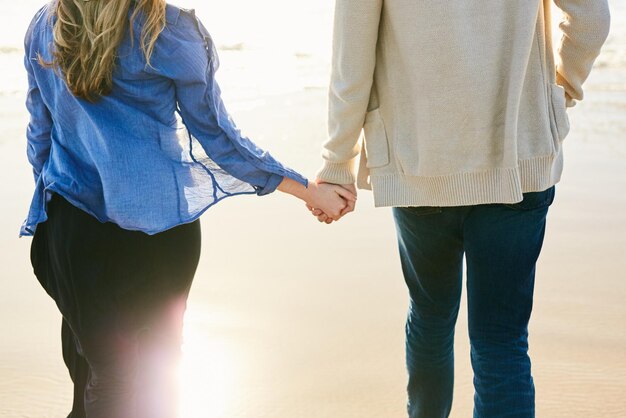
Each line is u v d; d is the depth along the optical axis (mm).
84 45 1875
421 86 2000
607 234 4520
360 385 2900
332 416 2699
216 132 2049
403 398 2818
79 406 2281
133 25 1886
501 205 2043
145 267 2033
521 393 2016
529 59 1992
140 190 1953
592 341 3219
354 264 4125
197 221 2125
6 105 7938
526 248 2055
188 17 1953
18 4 15672
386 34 2066
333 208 2322
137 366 2145
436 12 1932
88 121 1935
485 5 1924
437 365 2328
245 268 4055
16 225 4691
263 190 2182
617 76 9930
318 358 3096
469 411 2742
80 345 2082
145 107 1968
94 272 1997
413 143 2082
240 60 12562
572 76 2207
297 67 11742
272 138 6621
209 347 3170
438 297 2258
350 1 2014
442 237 2141
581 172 5766
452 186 2039
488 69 1951
